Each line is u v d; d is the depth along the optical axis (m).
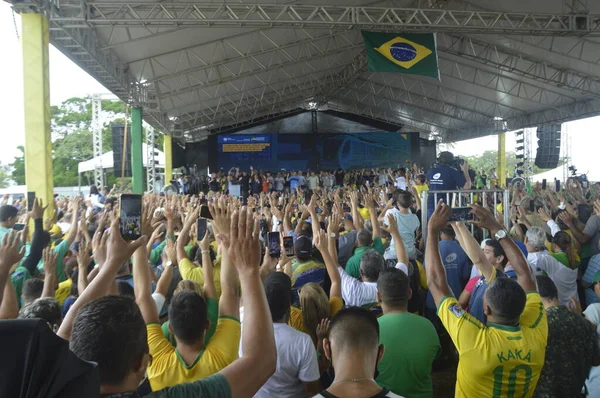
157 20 9.69
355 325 1.39
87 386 0.72
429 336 2.24
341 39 15.90
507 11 12.55
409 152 23.72
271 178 20.80
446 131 26.48
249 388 1.10
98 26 10.23
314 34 14.75
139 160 14.97
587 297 4.23
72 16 9.41
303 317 2.70
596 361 2.43
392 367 2.17
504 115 21.62
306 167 23.34
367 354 1.37
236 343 1.77
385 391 1.30
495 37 14.62
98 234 1.77
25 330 0.67
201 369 1.74
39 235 3.02
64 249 3.97
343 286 3.06
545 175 26.59
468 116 23.06
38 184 7.79
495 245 3.22
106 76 12.23
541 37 13.91
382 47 11.55
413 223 4.25
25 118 7.86
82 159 34.66
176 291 2.49
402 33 11.59
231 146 23.03
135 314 1.07
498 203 6.01
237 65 15.86
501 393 1.85
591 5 11.49
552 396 2.32
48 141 7.95
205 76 15.93
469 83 19.03
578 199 6.94
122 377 1.01
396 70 11.58
